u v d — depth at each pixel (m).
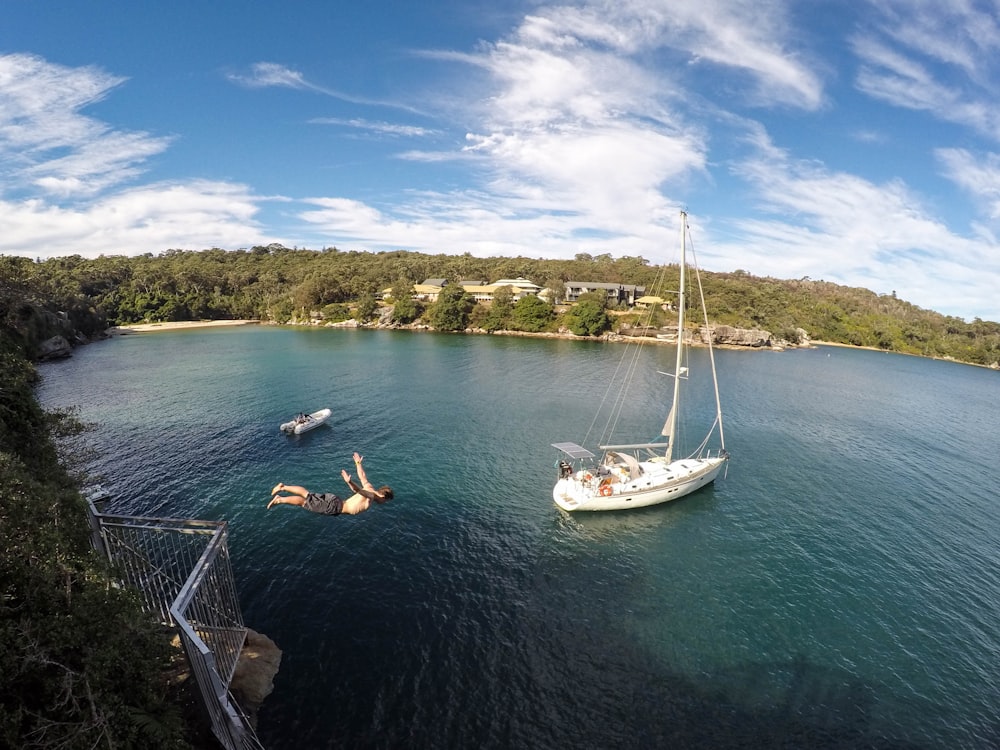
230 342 136.38
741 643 25.41
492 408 68.12
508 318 170.25
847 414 74.94
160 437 52.72
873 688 22.94
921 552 34.97
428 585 28.70
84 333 141.88
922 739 20.50
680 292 42.06
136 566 20.06
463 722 20.22
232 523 34.75
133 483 40.94
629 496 38.59
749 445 57.16
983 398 101.38
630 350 134.00
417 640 24.44
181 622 14.78
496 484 43.03
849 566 32.81
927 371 140.00
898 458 55.44
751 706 21.69
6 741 9.98
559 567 31.20
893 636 26.36
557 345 140.62
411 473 44.81
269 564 29.95
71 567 13.17
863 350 188.00
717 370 108.69
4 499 13.23
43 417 26.97
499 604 27.42
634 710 21.23
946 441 63.94
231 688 19.91
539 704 21.27
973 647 25.80
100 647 12.31
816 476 48.47
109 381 81.19
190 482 41.44
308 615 25.75
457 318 168.12
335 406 66.75
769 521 38.62
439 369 96.88
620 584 29.81
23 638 11.11
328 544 32.47
